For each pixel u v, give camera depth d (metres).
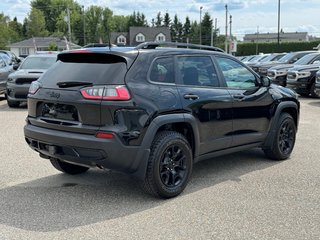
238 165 6.50
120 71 4.64
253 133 6.21
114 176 5.89
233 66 6.02
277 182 5.63
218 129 5.55
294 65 17.47
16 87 12.82
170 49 5.23
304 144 7.95
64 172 5.86
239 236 3.98
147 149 4.65
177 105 4.93
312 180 5.72
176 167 5.05
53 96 4.84
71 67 4.98
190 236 3.98
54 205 4.77
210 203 4.83
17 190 5.27
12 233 4.03
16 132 9.03
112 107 4.46
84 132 4.57
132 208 4.68
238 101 5.84
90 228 4.14
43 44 82.31
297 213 4.55
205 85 5.47
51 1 115.12
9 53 18.92
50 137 4.79
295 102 6.98
